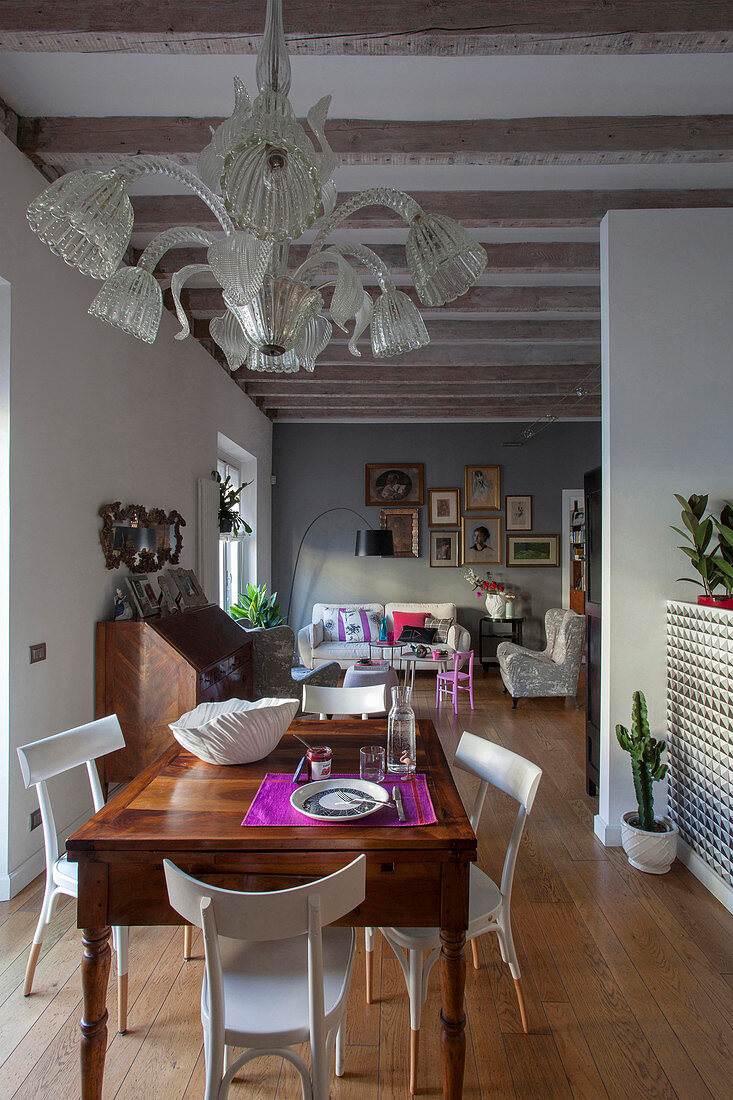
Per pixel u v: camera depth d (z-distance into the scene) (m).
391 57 2.48
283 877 1.60
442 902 1.61
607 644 3.38
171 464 4.62
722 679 2.82
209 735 2.06
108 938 1.65
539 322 5.33
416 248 1.73
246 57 2.48
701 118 2.86
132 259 3.99
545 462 8.38
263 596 6.84
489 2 2.23
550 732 5.43
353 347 2.06
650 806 3.06
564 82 2.63
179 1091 1.79
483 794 2.27
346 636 7.86
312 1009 1.38
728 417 3.33
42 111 2.80
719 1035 2.01
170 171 1.63
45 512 2.98
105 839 1.60
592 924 2.61
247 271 1.42
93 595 3.47
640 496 3.34
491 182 3.39
